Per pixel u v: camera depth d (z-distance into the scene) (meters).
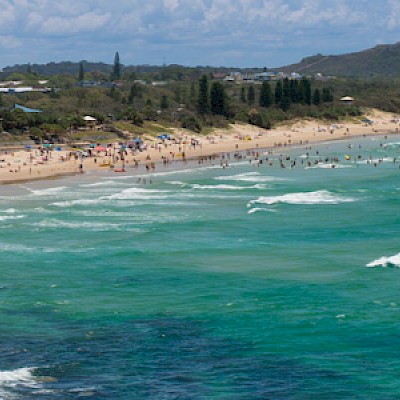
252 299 81.06
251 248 105.06
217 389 58.56
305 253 101.31
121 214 133.00
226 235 114.31
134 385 59.25
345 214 130.75
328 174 199.75
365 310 76.19
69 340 69.50
